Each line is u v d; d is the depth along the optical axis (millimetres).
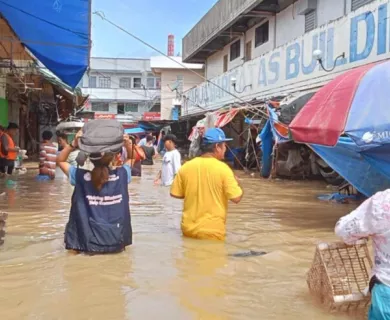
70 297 4207
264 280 4785
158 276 4820
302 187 13945
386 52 11422
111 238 5504
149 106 53031
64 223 7477
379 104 6566
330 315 3898
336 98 7086
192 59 32656
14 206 9195
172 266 5172
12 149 14531
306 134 7141
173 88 37562
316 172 15703
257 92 19234
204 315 3871
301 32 18500
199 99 28156
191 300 4191
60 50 9148
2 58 12406
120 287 4480
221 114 19266
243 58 24734
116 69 55188
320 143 6859
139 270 4996
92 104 53969
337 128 6629
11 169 14758
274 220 8273
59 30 8961
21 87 17953
